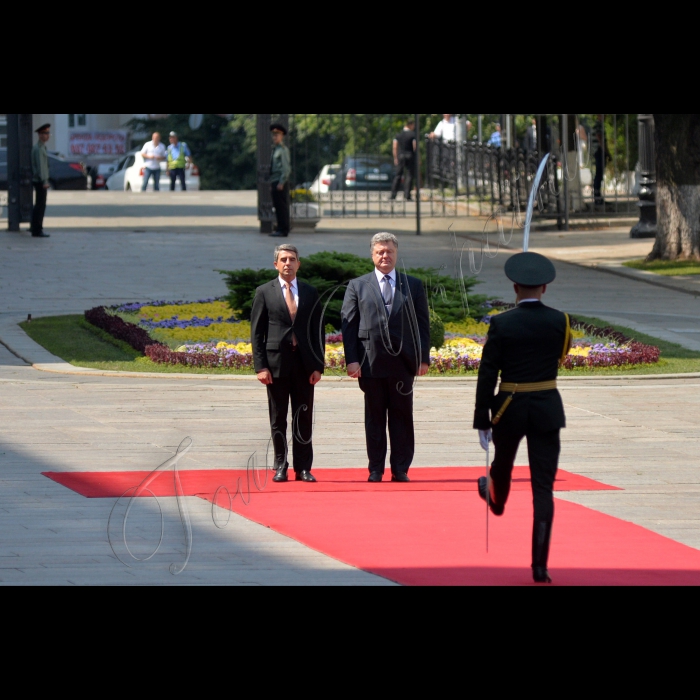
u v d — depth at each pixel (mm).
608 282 82312
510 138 131250
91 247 92938
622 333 59688
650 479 32375
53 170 165125
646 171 105500
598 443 37281
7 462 33125
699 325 64938
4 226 106938
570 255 95250
